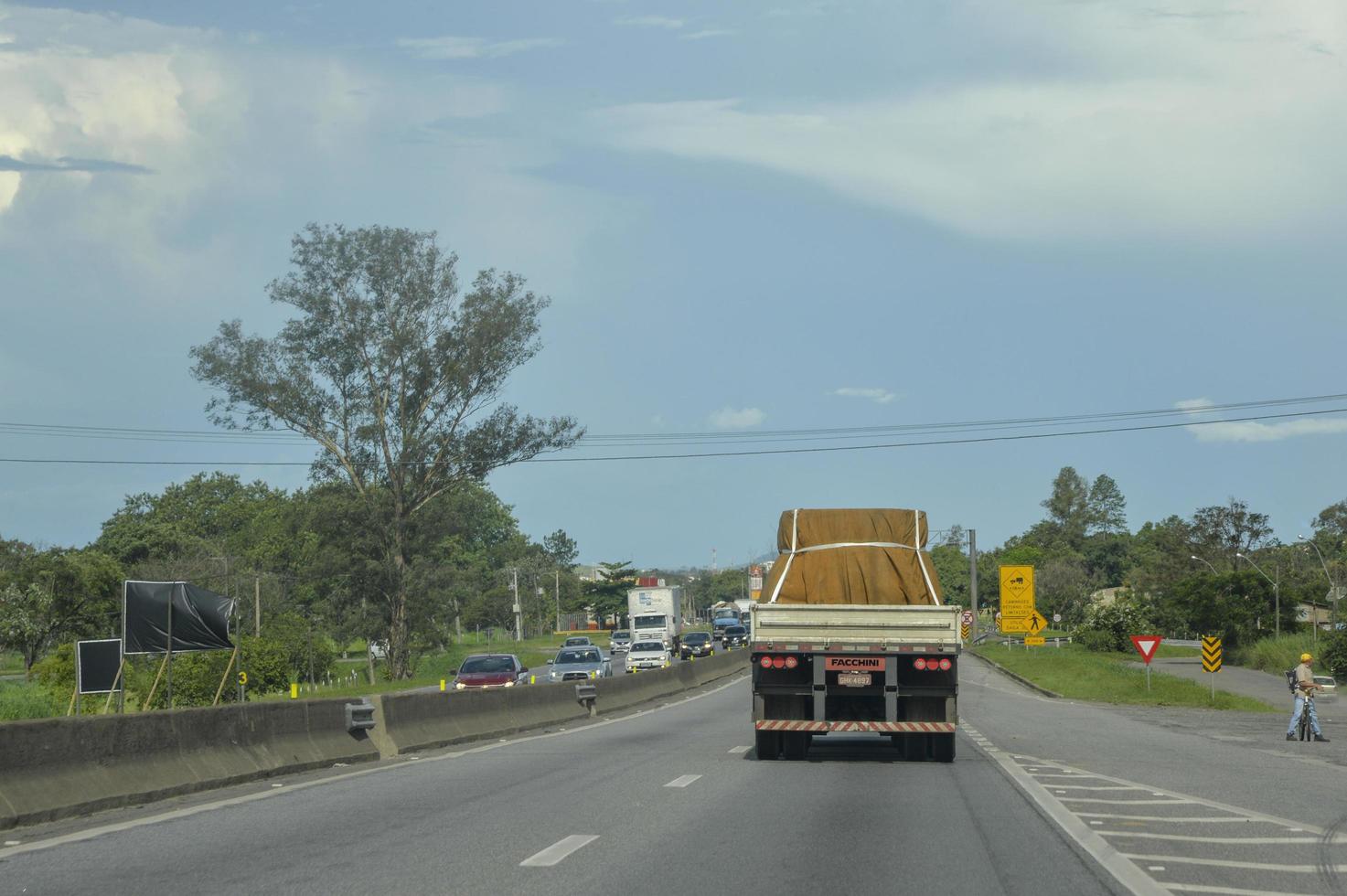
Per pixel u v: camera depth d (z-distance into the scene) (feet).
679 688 172.14
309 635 233.96
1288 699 187.21
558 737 90.02
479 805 48.03
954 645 67.05
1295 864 36.76
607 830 41.57
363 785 55.26
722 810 47.06
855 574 74.28
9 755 42.68
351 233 235.40
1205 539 479.41
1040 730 99.50
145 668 158.71
